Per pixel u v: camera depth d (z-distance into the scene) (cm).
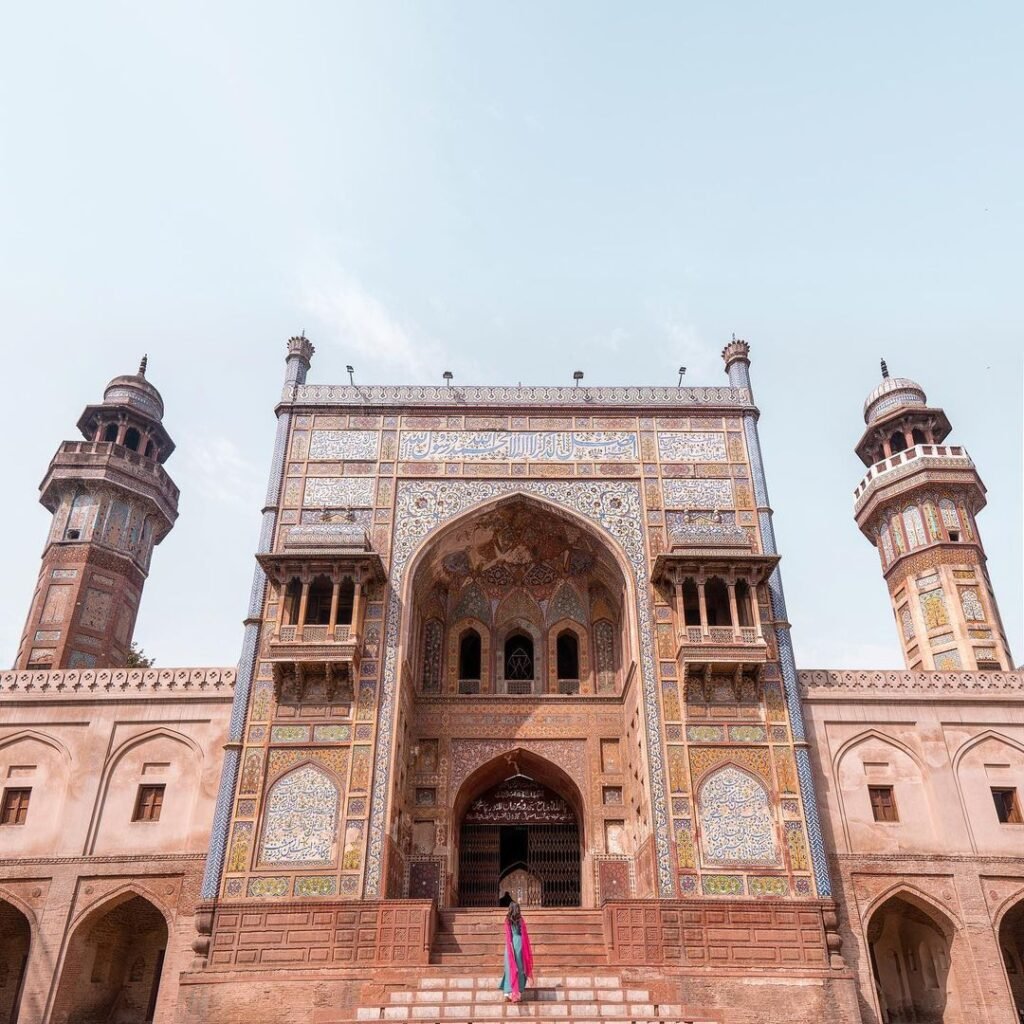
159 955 1573
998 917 1390
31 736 1538
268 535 1653
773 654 1548
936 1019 1448
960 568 1966
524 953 1193
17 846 1447
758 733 1487
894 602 2064
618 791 1670
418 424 1780
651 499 1705
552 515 1722
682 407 1797
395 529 1673
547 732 1714
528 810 1742
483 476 1728
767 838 1409
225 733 1538
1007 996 1334
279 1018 1259
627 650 1681
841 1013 1274
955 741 1523
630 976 1279
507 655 1853
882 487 2105
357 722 1488
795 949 1323
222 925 1334
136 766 1518
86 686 1576
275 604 1589
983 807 1472
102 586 1988
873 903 1395
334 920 1334
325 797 1433
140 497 2108
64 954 1372
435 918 1391
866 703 1550
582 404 1803
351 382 1842
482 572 1861
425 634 1822
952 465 2058
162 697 1566
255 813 1418
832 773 1491
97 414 2194
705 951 1317
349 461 1738
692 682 1522
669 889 1370
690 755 1469
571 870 1695
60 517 2052
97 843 1452
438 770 1677
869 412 2309
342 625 1537
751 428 1778
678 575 1576
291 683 1516
